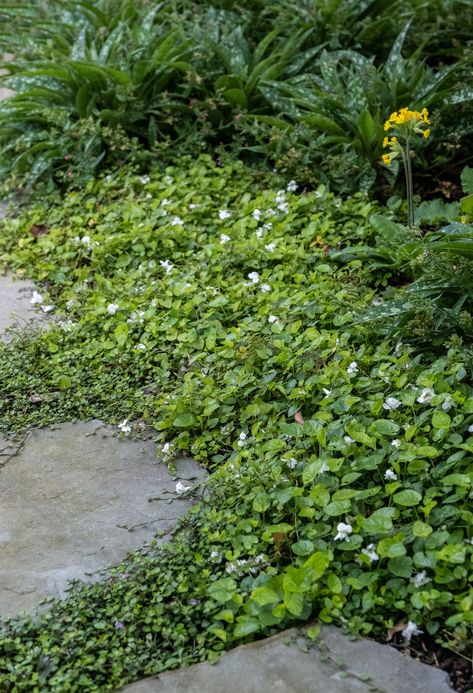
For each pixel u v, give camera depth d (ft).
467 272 12.59
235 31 20.88
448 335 12.66
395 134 17.25
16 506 11.33
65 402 13.19
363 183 17.56
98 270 16.40
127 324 14.49
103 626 9.36
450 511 9.75
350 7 21.06
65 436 12.59
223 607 9.46
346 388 11.86
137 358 13.87
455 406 11.09
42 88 20.24
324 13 20.97
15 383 13.52
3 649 9.19
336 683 8.44
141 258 16.42
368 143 17.76
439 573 9.16
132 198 18.15
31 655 9.02
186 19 22.80
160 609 9.46
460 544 9.29
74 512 11.16
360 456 10.77
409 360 12.48
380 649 8.77
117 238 16.63
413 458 10.34
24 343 14.44
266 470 10.89
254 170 18.98
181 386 13.01
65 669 8.94
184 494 11.30
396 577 9.34
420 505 10.15
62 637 9.29
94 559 10.36
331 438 11.00
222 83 19.95
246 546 10.05
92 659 8.98
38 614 9.58
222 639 9.07
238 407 12.60
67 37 22.80
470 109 18.13
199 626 9.43
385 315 12.68
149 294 15.10
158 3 23.02
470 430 10.78
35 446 12.43
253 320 14.11
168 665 8.91
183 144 19.66
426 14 21.57
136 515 11.03
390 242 14.53
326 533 9.86
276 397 12.62
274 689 8.44
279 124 18.81
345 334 13.19
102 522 10.95
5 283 16.58
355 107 18.37
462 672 8.61
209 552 10.23
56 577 10.11
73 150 19.76
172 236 16.58
